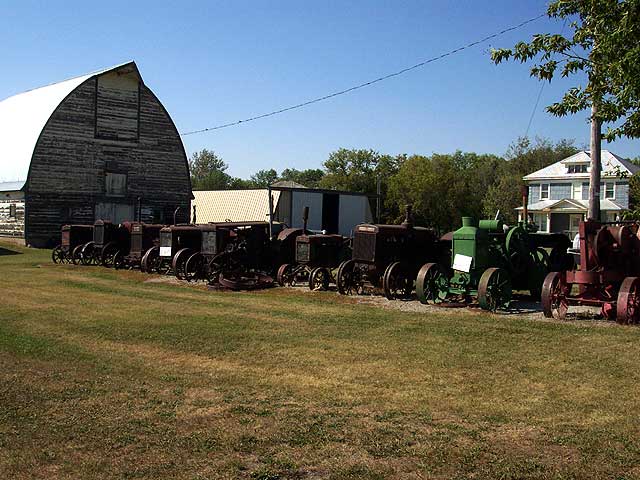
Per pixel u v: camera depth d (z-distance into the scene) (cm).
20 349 887
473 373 756
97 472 477
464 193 6000
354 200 4244
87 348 901
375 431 557
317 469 480
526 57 1056
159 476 470
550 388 691
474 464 486
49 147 3441
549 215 5191
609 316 1130
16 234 3478
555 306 1162
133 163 3788
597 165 1645
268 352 874
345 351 877
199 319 1146
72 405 633
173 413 609
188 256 1903
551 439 535
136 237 2166
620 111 959
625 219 1185
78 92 3547
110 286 1705
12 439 541
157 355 859
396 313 1214
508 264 1391
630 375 740
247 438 543
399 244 1538
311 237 1761
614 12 940
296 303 1374
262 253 1886
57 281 1811
